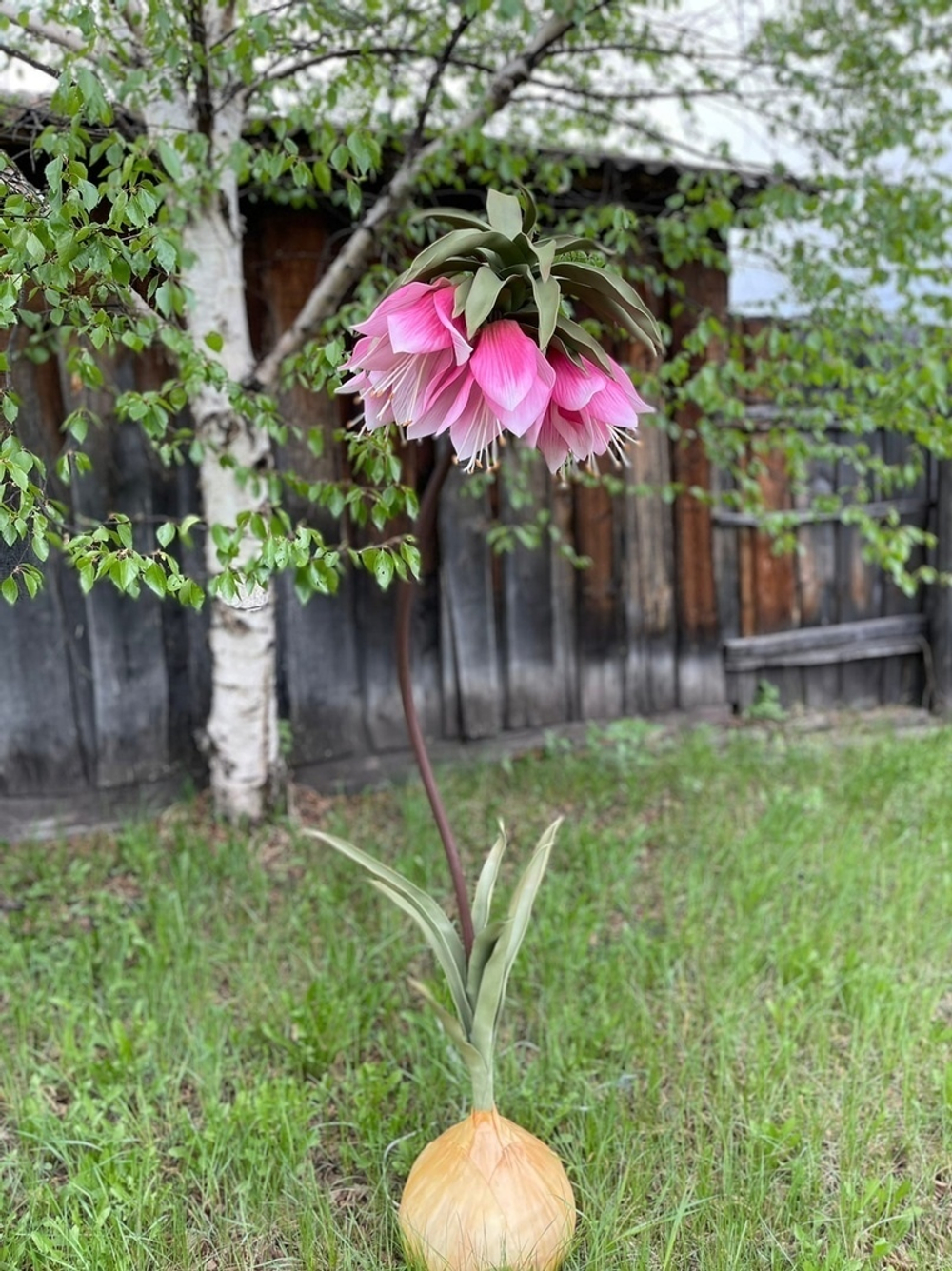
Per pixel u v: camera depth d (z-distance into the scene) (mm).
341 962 2389
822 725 4512
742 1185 1705
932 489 4641
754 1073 1987
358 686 3727
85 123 1899
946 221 2828
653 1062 2018
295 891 2855
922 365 2799
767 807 3385
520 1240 1456
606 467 4059
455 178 2834
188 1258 1593
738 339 3150
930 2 2838
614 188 3441
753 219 2832
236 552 1585
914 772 3699
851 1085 1970
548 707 4102
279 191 2895
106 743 3326
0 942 2504
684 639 4340
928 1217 1697
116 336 1608
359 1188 1781
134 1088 1988
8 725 3227
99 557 1394
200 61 2021
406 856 3041
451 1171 1510
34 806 3283
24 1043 2104
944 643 4664
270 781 3193
